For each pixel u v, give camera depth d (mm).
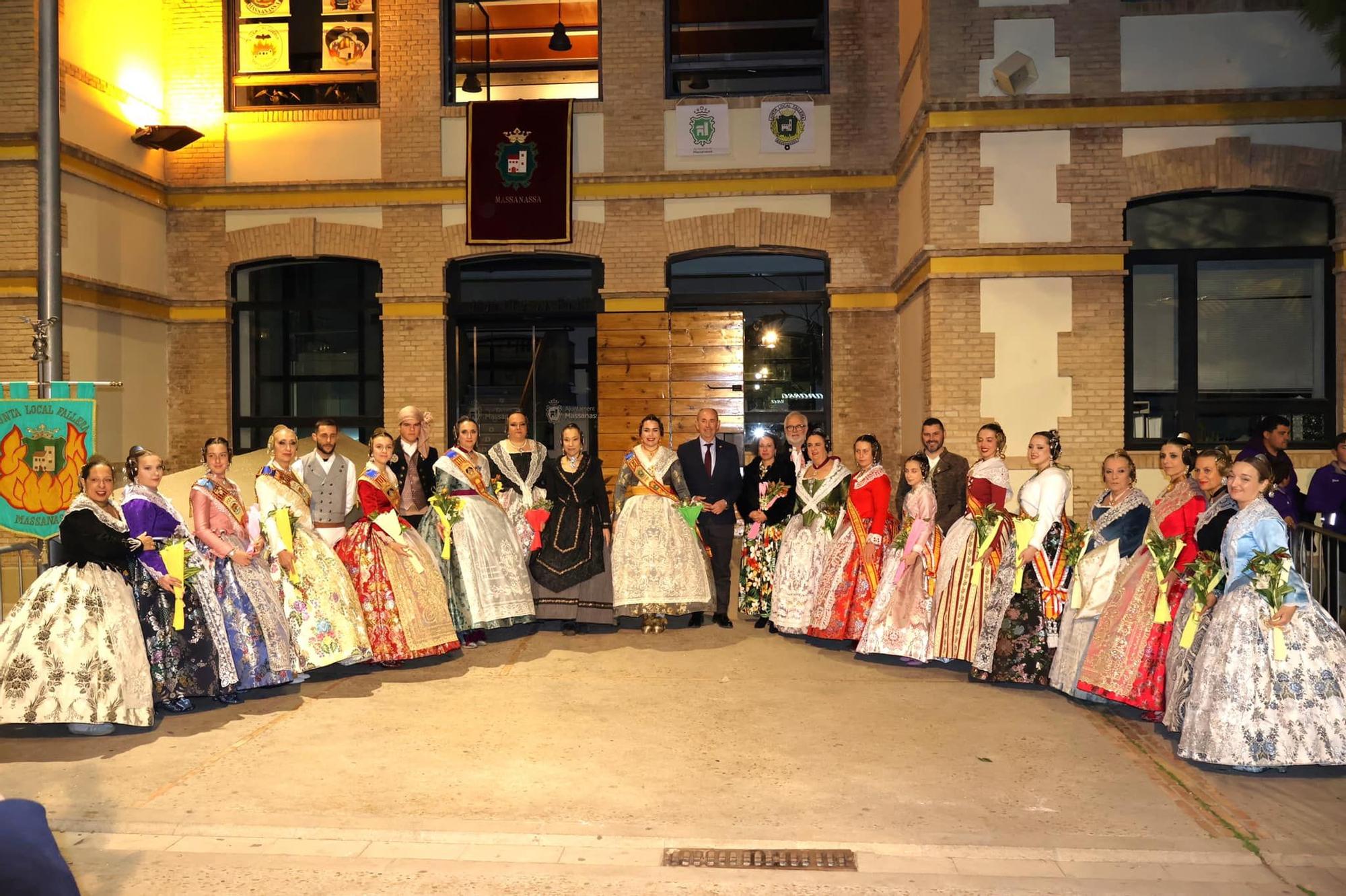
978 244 11344
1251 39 11289
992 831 4875
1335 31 10953
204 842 4867
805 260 14273
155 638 6754
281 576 7613
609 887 4383
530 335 14625
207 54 14414
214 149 14375
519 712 6879
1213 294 12047
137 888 4379
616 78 14062
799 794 5359
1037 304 11375
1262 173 11375
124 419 13516
